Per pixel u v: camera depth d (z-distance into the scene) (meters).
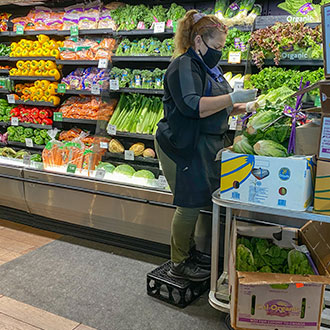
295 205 1.73
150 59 3.16
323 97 1.60
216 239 2.04
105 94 3.46
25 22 3.89
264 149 1.79
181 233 2.37
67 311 2.35
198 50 2.21
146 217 2.95
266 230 2.23
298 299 1.74
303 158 1.73
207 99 2.05
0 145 4.19
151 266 2.92
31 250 3.17
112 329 2.19
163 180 2.95
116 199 3.04
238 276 1.68
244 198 1.83
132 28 3.28
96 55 3.42
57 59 3.66
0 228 3.62
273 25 2.72
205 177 2.28
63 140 3.83
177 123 2.20
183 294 2.37
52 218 3.51
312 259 1.98
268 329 1.79
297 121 1.98
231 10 2.99
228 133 3.08
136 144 3.40
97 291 2.57
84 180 3.16
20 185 3.51
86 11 3.58
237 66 3.18
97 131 3.49
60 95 3.90
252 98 1.97
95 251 3.16
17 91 4.08
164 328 2.21
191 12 2.27
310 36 2.53
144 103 3.41
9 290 2.57
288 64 2.64
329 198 1.69
